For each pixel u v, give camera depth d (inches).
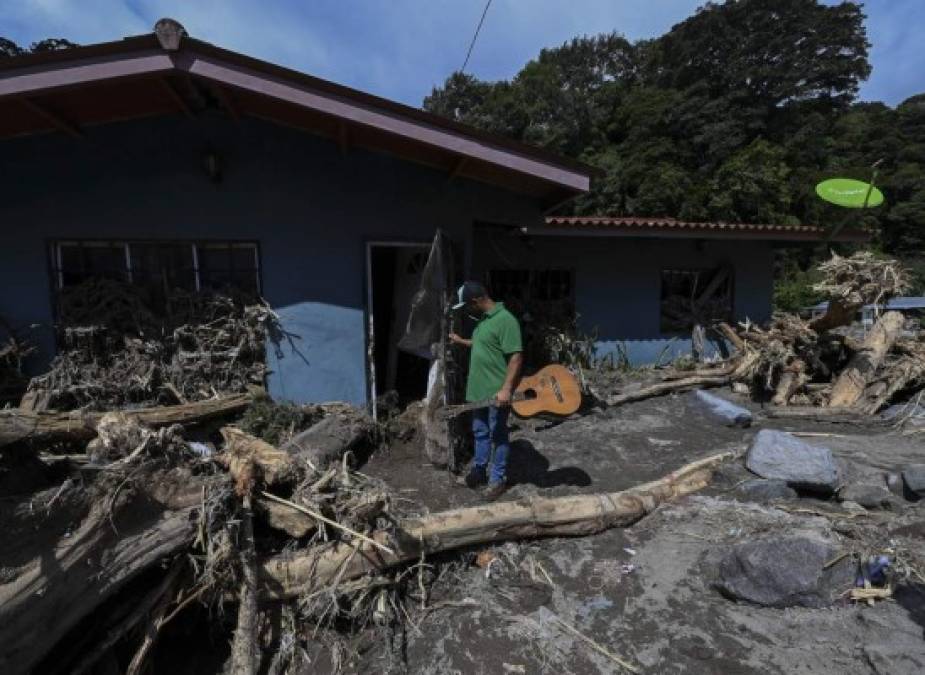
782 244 380.8
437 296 183.9
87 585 84.9
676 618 102.0
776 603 101.3
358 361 221.8
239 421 187.9
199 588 101.7
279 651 99.3
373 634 103.6
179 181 199.9
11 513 76.2
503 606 108.3
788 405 254.8
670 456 190.9
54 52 143.7
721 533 127.9
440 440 176.9
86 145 191.0
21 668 76.1
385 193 217.6
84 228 193.6
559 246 346.0
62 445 126.8
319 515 108.0
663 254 360.5
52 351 193.9
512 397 146.9
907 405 230.7
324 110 166.9
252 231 207.6
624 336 358.9
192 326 200.5
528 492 157.6
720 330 354.0
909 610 96.0
